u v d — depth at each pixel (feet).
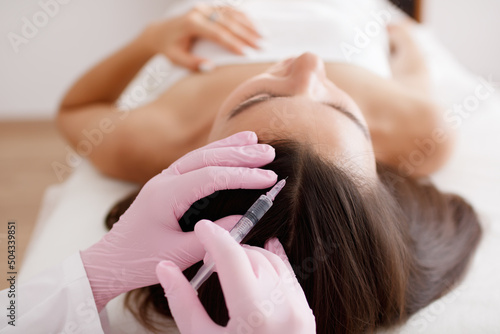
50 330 2.18
